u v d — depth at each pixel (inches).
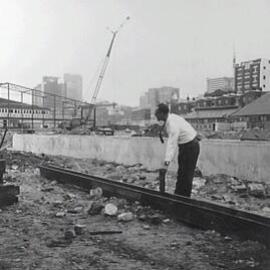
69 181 464.8
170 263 199.0
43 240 239.8
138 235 249.9
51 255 211.3
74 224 277.3
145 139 624.7
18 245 229.6
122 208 322.0
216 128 2856.8
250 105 2751.0
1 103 2266.2
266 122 2546.8
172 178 507.8
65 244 230.8
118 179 519.5
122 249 221.6
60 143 888.9
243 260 202.4
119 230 260.7
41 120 2381.9
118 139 697.0
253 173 458.0
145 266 194.7
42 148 964.0
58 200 367.9
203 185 447.5
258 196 390.9
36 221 287.3
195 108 3730.3
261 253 207.6
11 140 1215.6
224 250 218.4
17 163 695.7
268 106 2625.5
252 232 228.1
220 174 491.8
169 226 270.8
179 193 327.0
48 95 2667.3
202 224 262.1
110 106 5403.5
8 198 339.3
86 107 2925.7
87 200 368.5
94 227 268.4
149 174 557.0
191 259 204.7
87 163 705.6
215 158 502.9
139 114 5300.2
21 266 195.0
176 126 310.0
